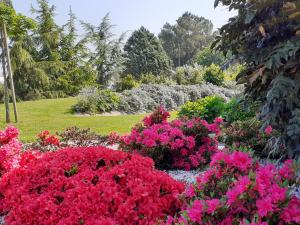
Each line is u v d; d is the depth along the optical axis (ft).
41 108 48.96
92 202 7.46
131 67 125.49
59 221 7.38
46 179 8.71
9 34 35.58
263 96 9.75
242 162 6.54
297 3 7.79
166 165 15.64
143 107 56.39
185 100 64.64
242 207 5.49
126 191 7.77
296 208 5.24
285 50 7.93
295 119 8.30
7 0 33.86
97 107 49.96
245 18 9.08
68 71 88.74
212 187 6.76
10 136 13.03
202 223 5.58
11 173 10.29
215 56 112.68
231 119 23.65
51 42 87.45
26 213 7.75
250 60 9.41
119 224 7.14
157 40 134.92
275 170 6.31
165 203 7.71
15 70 76.18
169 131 15.89
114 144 20.51
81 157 9.24
